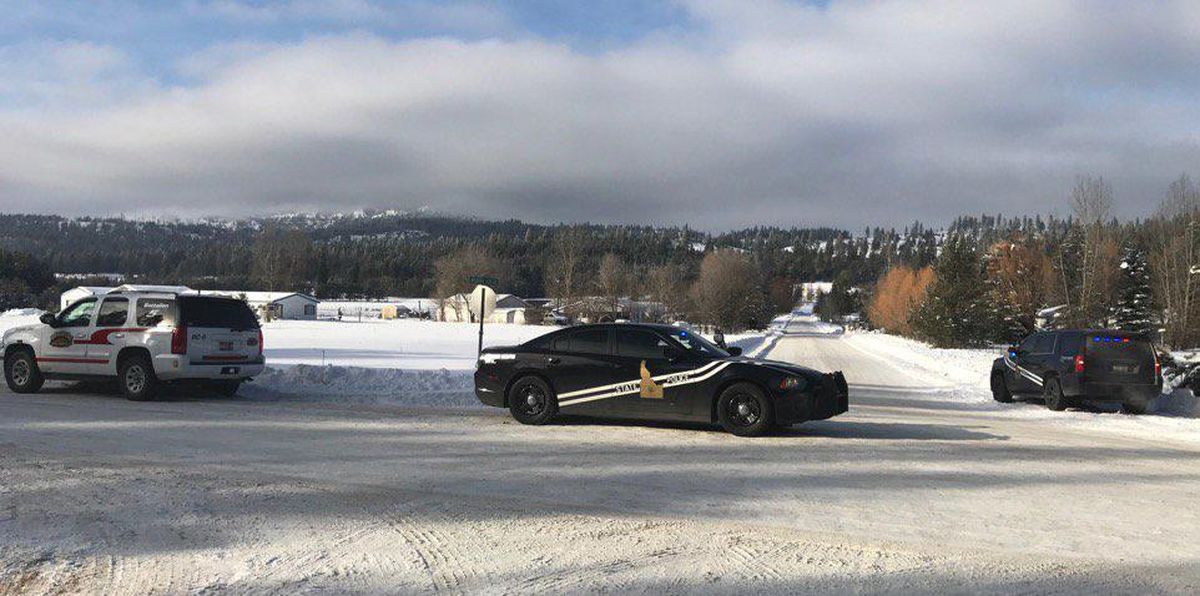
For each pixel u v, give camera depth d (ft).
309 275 525.34
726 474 26.43
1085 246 158.92
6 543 18.12
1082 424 44.11
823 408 34.40
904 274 297.12
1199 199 167.84
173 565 16.80
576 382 37.14
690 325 296.10
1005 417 47.57
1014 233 217.36
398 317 404.77
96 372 46.60
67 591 15.25
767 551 18.08
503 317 353.51
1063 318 165.89
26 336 48.80
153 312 45.73
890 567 17.10
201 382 49.32
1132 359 49.34
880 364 110.32
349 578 16.15
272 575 16.26
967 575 16.62
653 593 15.42
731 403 34.81
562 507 21.88
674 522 20.45
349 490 23.66
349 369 56.39
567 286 288.30
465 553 17.78
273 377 55.31
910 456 30.50
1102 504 23.11
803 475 26.45
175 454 28.94
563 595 15.26
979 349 179.01
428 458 28.78
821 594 15.40
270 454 29.22
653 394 36.06
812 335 283.79
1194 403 50.16
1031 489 24.97
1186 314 160.35
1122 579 16.48
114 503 21.74
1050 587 15.96
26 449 29.58
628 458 29.09
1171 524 20.93
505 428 36.60
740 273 311.68
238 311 47.83
